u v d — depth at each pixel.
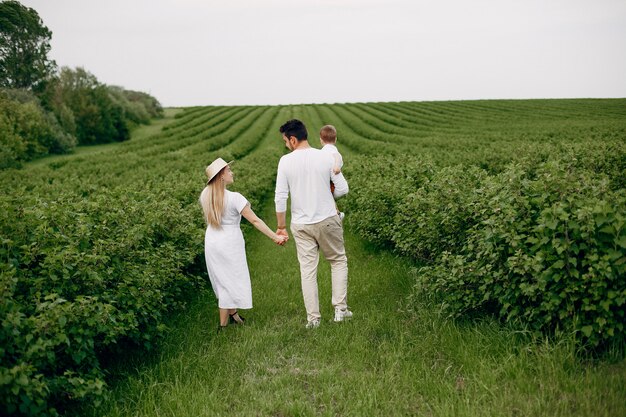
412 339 4.03
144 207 6.12
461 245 4.96
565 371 3.12
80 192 11.66
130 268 4.36
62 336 2.98
